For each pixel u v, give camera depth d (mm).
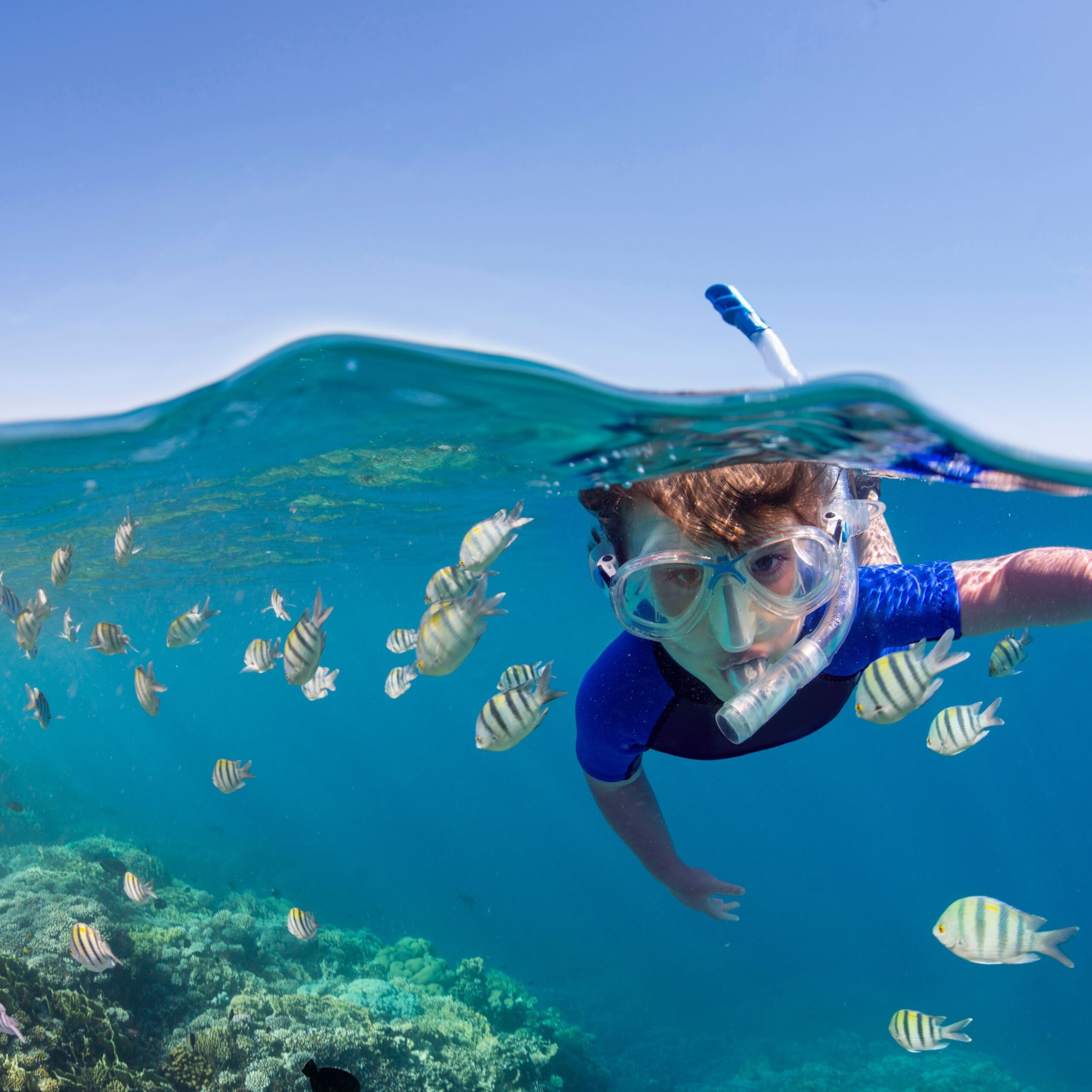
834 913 41500
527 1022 15922
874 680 2258
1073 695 94312
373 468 10219
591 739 2508
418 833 54562
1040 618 2088
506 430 5992
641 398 4164
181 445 8219
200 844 32812
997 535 23328
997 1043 25609
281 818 50219
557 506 14656
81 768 54781
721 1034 24812
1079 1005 27922
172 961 11305
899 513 19000
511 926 34219
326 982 13883
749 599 1728
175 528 15688
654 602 1820
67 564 5965
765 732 2406
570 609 48531
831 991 29344
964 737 3344
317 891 30500
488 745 2803
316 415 6785
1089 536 22750
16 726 79438
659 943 34062
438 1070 10578
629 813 2775
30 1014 8523
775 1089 19703
